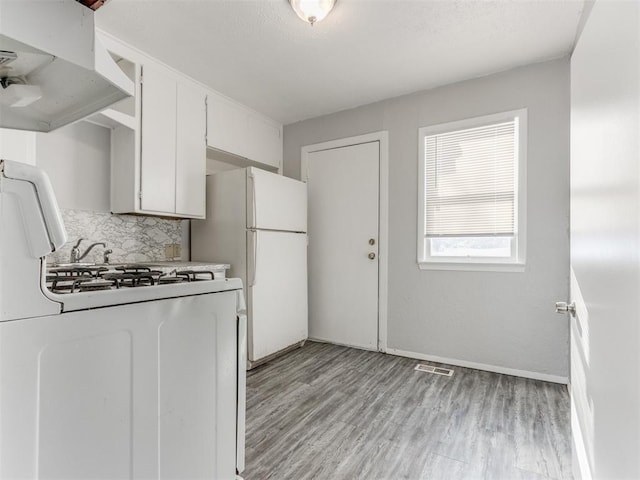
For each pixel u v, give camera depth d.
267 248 2.85
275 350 2.91
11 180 0.63
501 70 2.63
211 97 2.94
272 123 3.65
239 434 1.13
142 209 2.38
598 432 0.90
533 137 2.53
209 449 1.02
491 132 2.70
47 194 0.68
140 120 2.37
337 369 2.71
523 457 1.58
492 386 2.38
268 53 2.39
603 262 0.85
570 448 1.64
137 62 2.34
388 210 3.15
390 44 2.28
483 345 2.71
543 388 2.34
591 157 0.98
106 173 2.49
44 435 0.67
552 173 2.46
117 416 0.79
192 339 0.97
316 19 1.90
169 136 2.56
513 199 2.61
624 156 0.70
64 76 0.78
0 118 0.96
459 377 2.54
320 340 3.51
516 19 2.03
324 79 2.78
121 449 0.79
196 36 2.19
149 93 2.42
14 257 0.63
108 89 0.84
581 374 1.12
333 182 3.46
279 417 1.94
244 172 2.79
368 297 3.24
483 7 1.92
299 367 2.76
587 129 1.03
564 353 2.43
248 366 2.71
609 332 0.80
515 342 2.59
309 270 3.59
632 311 0.66
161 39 2.22
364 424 1.87
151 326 0.86
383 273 3.16
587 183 1.03
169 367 0.91
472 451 1.63
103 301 0.76
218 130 3.00
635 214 0.64
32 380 0.65
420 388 2.34
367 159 3.27
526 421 1.90
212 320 1.04
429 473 1.47
